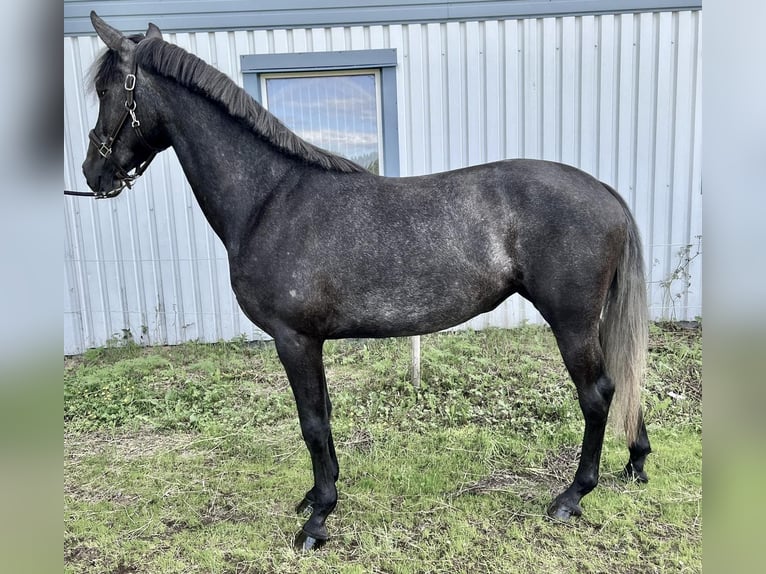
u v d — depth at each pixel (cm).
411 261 181
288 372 189
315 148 193
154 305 423
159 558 194
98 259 417
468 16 384
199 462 260
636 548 188
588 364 188
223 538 204
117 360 396
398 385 323
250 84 395
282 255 181
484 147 404
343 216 183
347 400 310
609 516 203
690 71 394
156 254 416
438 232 182
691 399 295
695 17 386
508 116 399
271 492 232
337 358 377
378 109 403
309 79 400
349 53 387
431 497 220
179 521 215
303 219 182
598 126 403
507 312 422
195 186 198
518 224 183
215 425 294
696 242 417
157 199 408
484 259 183
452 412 291
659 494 215
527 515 207
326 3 381
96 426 301
